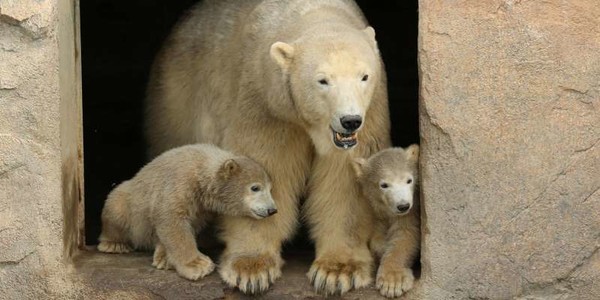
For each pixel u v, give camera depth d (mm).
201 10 13297
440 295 10758
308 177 11758
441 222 10711
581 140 10570
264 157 11398
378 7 19500
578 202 10609
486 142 10586
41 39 10547
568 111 10562
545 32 10539
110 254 11711
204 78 12438
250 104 11344
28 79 10586
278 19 11555
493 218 10648
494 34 10539
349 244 11414
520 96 10562
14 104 10617
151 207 11242
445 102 10562
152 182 11328
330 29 10906
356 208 11469
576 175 10594
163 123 13500
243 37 11789
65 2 11156
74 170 11508
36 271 10867
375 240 11570
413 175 10977
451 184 10648
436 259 10734
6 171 10688
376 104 11219
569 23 10539
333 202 11484
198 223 11578
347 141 10477
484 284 10719
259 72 11203
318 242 11500
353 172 11367
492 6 10516
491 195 10641
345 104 10234
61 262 10906
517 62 10547
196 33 13078
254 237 11320
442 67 10547
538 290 10734
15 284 10867
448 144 10609
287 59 10812
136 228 11578
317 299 10883
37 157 10695
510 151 10594
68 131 11211
